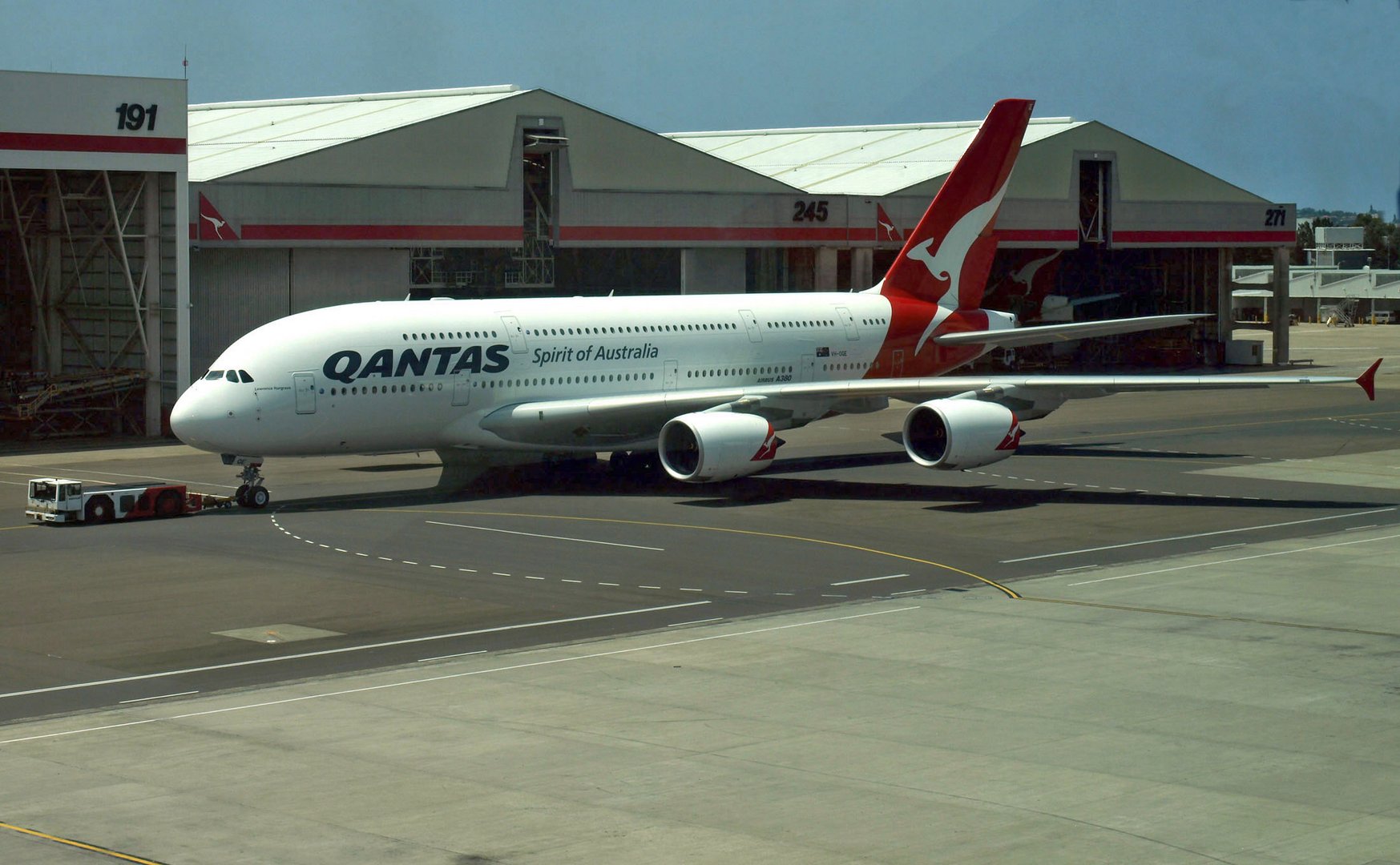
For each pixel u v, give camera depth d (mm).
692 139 114750
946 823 17672
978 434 44344
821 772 19625
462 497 45406
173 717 22516
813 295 55094
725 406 46156
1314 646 26891
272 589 32031
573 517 41531
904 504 44281
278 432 41625
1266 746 20797
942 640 27422
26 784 19219
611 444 47094
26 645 27344
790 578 33406
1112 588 32281
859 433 62938
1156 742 20984
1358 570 34156
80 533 38938
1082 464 53531
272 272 64062
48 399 58656
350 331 42906
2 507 43188
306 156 63562
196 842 17109
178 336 59906
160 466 52344
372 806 18328
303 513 42094
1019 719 22203
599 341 47750
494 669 25406
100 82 56875
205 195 60656
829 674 24953
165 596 31391
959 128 100938
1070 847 16875
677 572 34062
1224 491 46969
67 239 65500
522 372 45844
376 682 24609
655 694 23625
